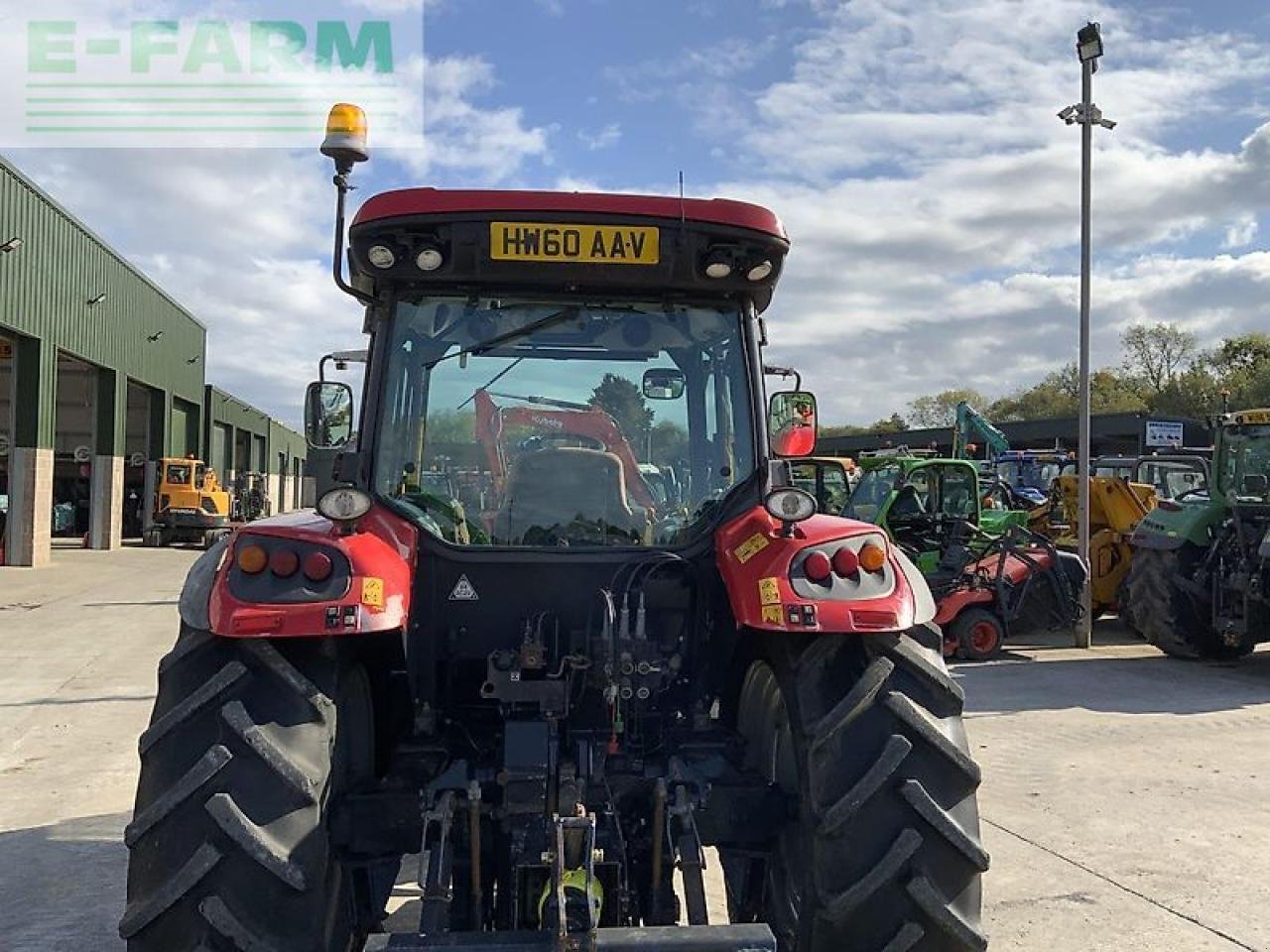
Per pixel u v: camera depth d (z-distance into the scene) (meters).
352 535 2.79
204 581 2.78
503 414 3.36
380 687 3.35
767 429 3.46
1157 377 57.12
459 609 3.25
